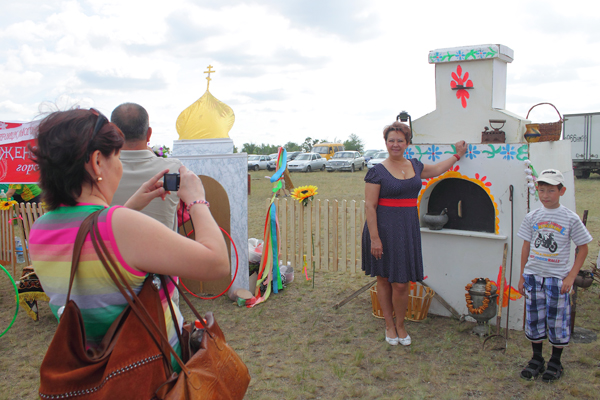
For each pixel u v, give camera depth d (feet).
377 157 100.68
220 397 4.54
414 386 10.80
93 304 4.02
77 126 4.03
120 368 3.89
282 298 17.49
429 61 15.02
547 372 10.87
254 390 10.87
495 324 14.24
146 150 8.55
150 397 4.04
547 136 14.52
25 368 12.50
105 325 4.10
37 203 21.77
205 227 4.41
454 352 12.52
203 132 17.74
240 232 17.16
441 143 15.31
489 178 13.96
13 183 21.94
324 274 20.65
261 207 43.14
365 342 13.35
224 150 17.29
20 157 21.86
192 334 5.12
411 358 12.25
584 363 11.60
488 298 13.05
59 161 3.95
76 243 3.95
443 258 15.07
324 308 16.28
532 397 10.16
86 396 3.76
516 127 13.80
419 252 12.89
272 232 17.72
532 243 11.01
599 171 63.21
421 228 15.31
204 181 17.25
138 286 4.13
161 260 3.90
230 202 17.15
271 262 17.87
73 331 3.77
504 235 13.87
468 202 14.99
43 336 14.76
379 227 12.70
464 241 14.61
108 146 4.25
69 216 4.11
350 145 215.31
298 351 12.92
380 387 10.85
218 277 4.22
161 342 4.18
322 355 12.62
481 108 14.52
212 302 17.22
